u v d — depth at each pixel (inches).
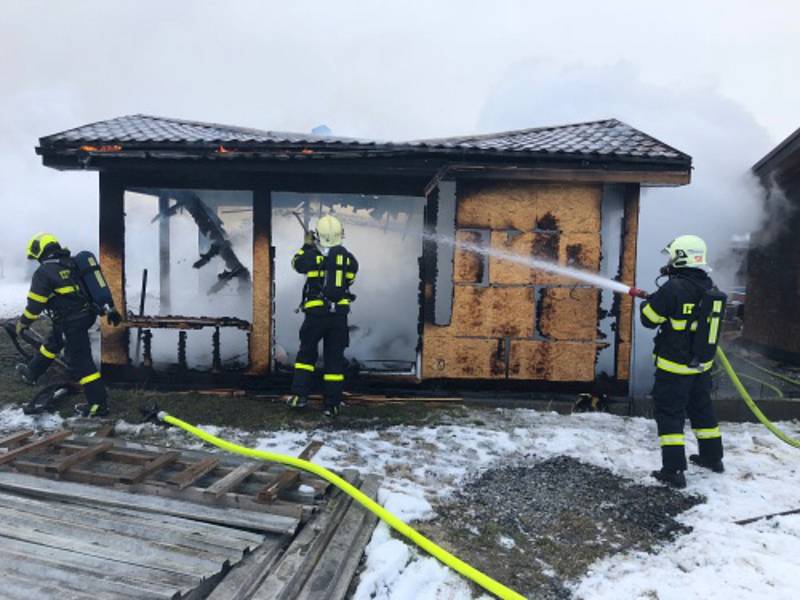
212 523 120.6
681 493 148.4
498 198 219.0
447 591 106.8
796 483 154.8
